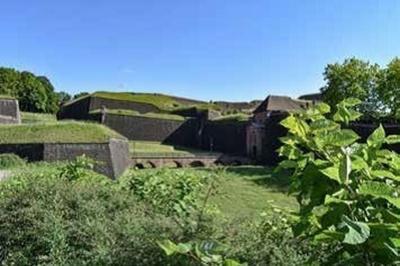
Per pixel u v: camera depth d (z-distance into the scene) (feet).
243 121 228.63
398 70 145.28
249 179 114.11
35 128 163.02
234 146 230.07
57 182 24.45
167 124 257.34
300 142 7.26
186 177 25.13
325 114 8.66
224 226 16.07
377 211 6.13
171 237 15.17
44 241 19.01
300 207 7.07
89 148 155.74
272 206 17.54
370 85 151.53
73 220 20.13
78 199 21.66
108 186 25.25
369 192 6.05
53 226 19.24
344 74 155.22
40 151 152.35
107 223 19.36
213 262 7.20
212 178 24.47
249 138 216.54
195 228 15.43
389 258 5.98
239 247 14.19
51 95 356.59
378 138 7.10
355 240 5.62
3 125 170.09
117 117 249.14
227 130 237.04
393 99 146.10
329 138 6.77
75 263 17.44
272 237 14.96
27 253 19.15
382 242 5.90
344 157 6.43
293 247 14.08
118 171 161.68
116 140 169.27
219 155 220.02
